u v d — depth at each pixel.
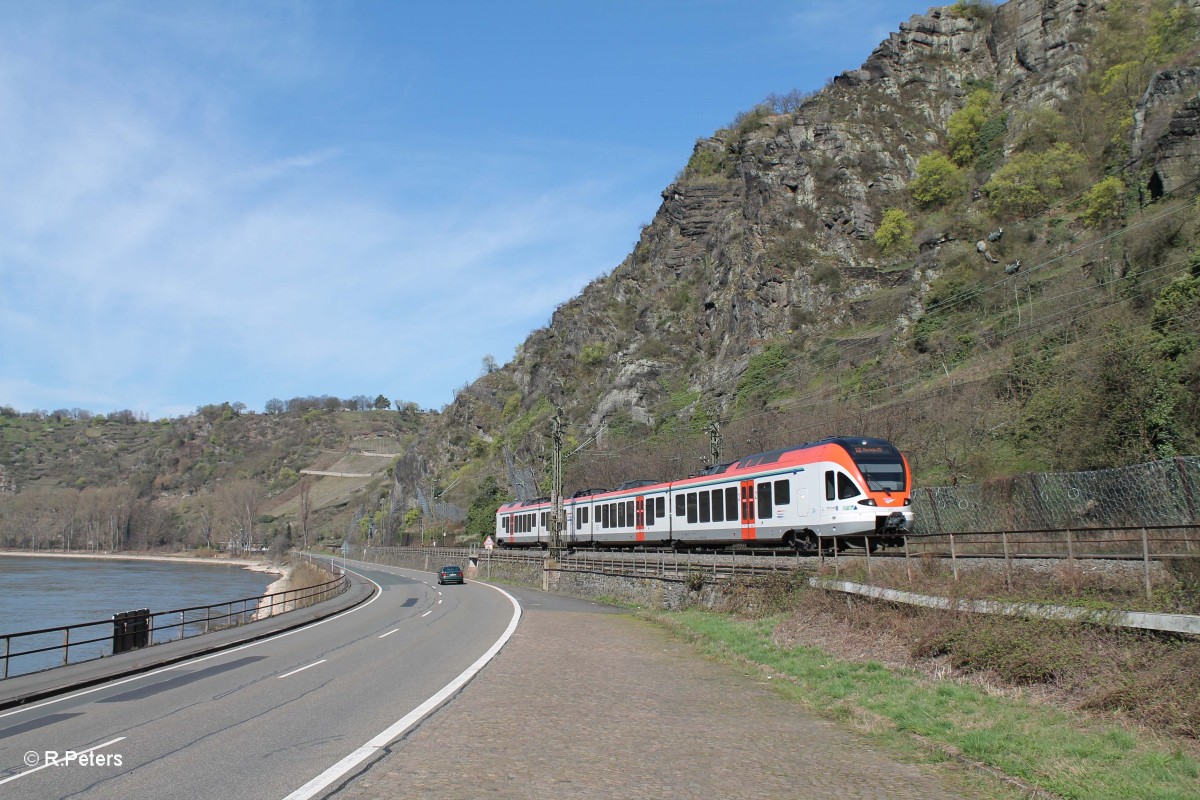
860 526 27.23
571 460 99.81
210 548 173.12
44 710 14.15
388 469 195.88
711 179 130.00
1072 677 12.05
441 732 11.20
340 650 21.52
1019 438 40.50
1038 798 8.27
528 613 32.53
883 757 10.06
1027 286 62.97
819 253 94.88
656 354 108.75
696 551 39.28
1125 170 65.88
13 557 166.38
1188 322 34.09
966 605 15.62
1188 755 9.05
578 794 8.36
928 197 95.31
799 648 18.73
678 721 12.15
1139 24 93.31
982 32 116.56
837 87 113.56
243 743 10.59
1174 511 23.20
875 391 63.56
